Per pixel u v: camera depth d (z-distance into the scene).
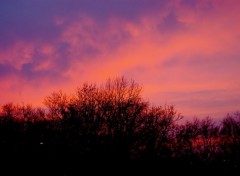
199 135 61.53
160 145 49.78
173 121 50.97
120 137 47.75
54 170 48.75
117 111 48.66
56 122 51.53
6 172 48.25
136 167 47.84
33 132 53.25
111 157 47.53
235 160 62.22
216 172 58.59
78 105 50.12
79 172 47.88
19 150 51.88
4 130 54.72
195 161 57.19
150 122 49.22
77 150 48.47
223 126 66.00
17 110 59.06
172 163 52.09
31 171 49.06
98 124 48.34
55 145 50.03
